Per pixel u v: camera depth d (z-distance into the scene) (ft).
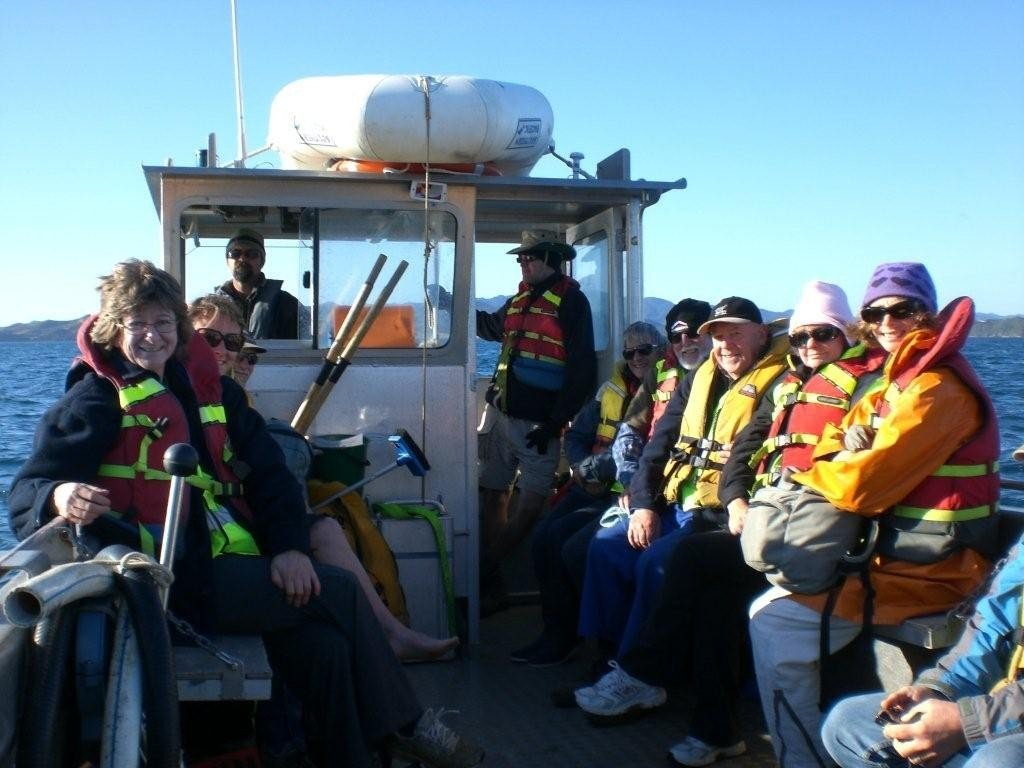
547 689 15.34
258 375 17.10
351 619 10.91
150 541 10.13
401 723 10.85
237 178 16.72
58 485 9.70
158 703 7.45
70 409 10.21
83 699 7.54
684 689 15.17
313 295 17.28
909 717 8.79
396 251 17.28
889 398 11.18
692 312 15.81
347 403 17.10
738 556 12.75
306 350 17.30
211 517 10.84
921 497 10.84
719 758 12.86
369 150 16.53
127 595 7.75
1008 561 9.34
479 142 16.60
